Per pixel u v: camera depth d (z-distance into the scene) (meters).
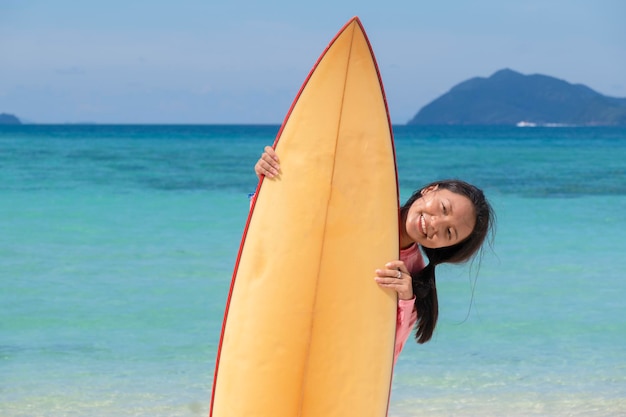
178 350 6.38
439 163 30.91
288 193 3.61
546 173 25.62
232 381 3.62
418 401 5.38
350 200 3.59
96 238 11.29
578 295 8.40
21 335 6.67
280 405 3.52
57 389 5.47
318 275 3.54
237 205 15.38
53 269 9.16
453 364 6.19
